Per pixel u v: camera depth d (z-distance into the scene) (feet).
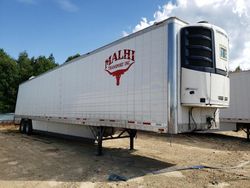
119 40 27.53
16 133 61.26
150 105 22.84
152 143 41.73
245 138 50.72
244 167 24.89
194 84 21.43
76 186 18.67
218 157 30.32
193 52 21.94
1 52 190.29
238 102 44.75
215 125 24.63
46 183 19.36
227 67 24.26
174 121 20.71
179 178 20.79
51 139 47.98
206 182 19.66
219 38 23.66
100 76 30.22
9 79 152.56
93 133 33.88
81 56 34.68
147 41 23.88
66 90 38.24
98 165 25.40
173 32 21.57
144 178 20.76
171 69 21.18
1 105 142.51
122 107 26.17
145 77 23.66
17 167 24.52
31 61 185.06
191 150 35.27
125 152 32.86
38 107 49.85
